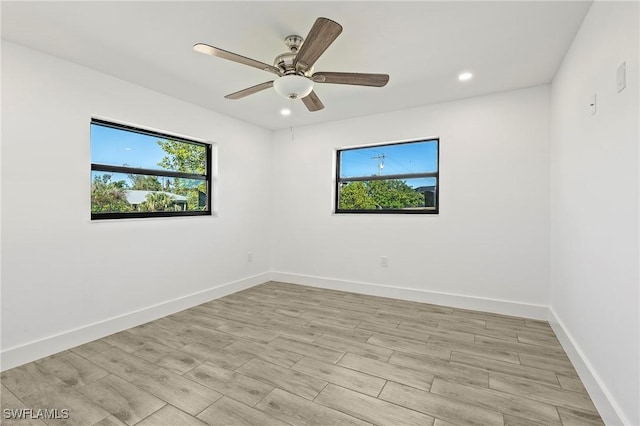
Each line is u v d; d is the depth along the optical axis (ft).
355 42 7.25
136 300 9.69
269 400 5.86
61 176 7.98
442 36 7.01
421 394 6.05
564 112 8.11
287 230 15.10
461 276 11.23
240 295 12.89
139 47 7.48
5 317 7.02
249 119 13.55
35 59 7.53
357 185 13.82
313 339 8.57
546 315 9.91
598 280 5.78
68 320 8.08
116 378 6.61
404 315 10.45
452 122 11.30
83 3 5.83
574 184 7.28
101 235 8.84
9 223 7.10
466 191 11.10
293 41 7.07
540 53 7.81
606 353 5.39
